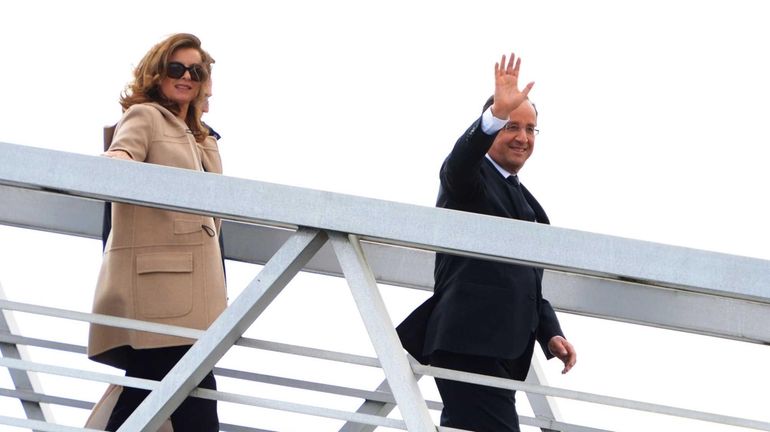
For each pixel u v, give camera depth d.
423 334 17.09
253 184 14.17
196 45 18.00
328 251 19.77
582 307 19.47
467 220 14.02
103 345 16.89
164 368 16.95
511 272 16.91
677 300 19.20
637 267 13.87
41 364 14.84
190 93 17.84
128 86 17.91
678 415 15.06
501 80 16.22
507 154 17.62
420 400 13.90
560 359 17.80
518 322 16.77
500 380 14.84
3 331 19.33
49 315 15.16
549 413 19.81
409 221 14.05
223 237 19.59
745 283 13.84
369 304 13.97
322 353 15.81
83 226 19.80
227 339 14.37
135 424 14.38
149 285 16.81
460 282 16.84
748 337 18.95
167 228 16.98
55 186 14.24
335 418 14.70
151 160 17.30
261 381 19.06
